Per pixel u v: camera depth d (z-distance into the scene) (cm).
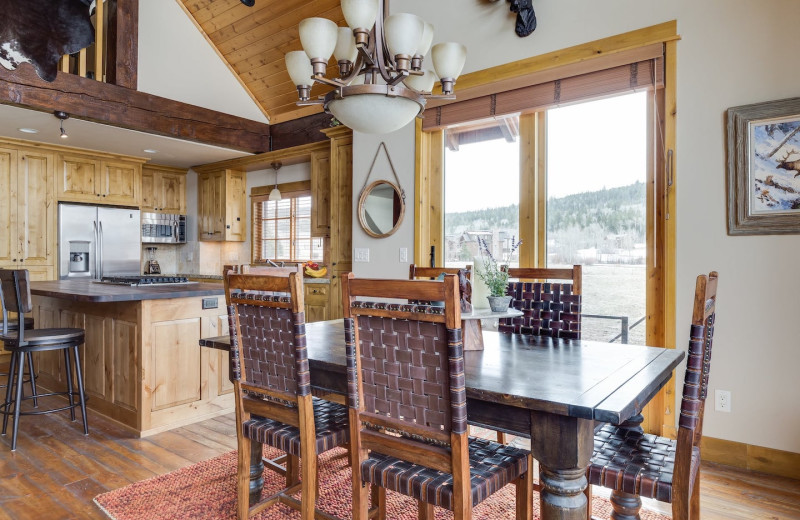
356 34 167
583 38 310
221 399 350
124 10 441
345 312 146
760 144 254
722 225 265
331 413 196
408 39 168
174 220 650
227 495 226
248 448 190
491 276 213
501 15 344
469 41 360
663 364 166
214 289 343
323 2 435
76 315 363
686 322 276
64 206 532
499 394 132
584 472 136
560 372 155
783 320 249
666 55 282
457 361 125
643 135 301
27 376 431
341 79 199
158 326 313
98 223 558
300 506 184
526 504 159
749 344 259
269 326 173
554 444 130
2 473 250
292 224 588
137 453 277
